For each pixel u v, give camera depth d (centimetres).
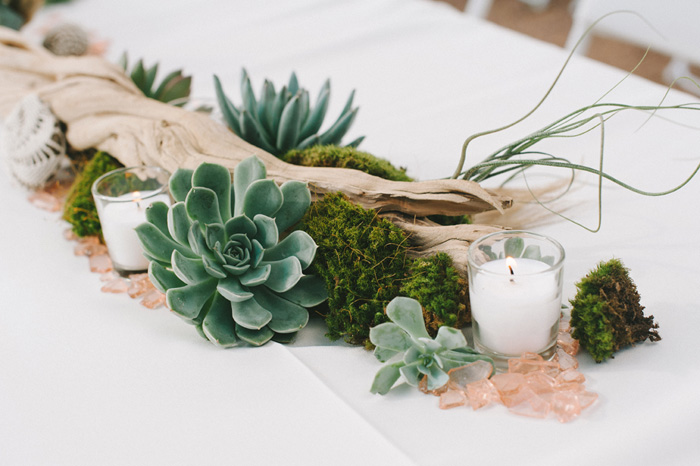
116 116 98
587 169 58
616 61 263
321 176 76
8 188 106
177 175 68
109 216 77
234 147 84
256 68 136
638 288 67
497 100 115
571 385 54
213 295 67
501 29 138
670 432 50
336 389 58
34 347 67
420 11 149
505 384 54
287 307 66
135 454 53
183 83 109
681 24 145
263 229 65
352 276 65
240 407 56
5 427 57
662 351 58
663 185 85
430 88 122
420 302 62
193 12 166
